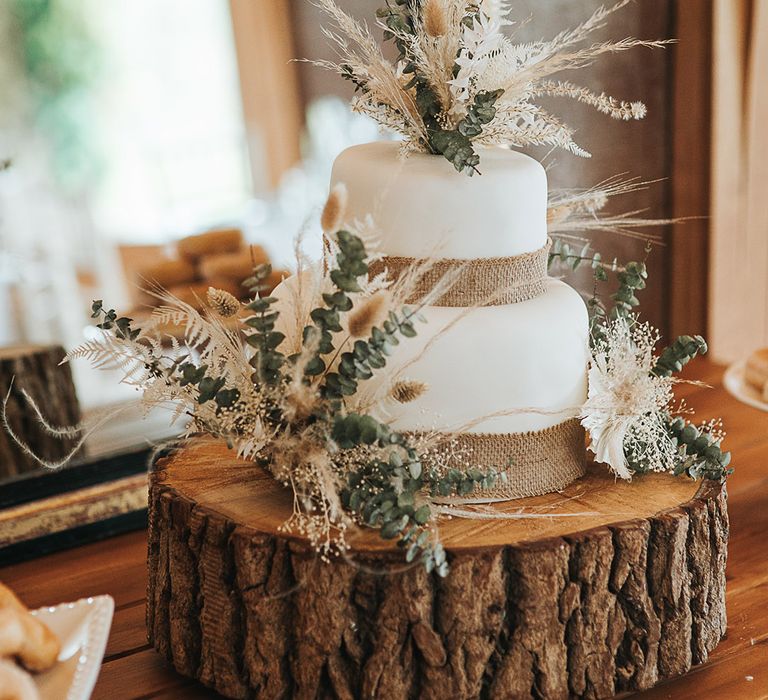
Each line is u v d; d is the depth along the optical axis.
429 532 0.87
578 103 1.81
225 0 1.54
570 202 1.13
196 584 0.92
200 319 0.96
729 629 1.04
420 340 0.89
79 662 0.79
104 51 1.48
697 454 1.00
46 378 1.50
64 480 1.43
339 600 0.84
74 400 1.52
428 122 0.95
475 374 0.90
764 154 2.04
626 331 1.02
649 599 0.91
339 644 0.85
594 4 1.78
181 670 0.95
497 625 0.85
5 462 1.48
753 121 2.00
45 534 1.32
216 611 0.90
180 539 0.92
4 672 0.72
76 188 1.50
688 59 1.91
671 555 0.90
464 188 0.90
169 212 1.56
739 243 2.08
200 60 1.55
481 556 0.84
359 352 0.85
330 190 0.93
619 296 1.05
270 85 1.60
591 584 0.87
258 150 1.62
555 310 0.94
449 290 0.92
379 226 0.93
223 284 1.61
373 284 0.88
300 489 0.93
